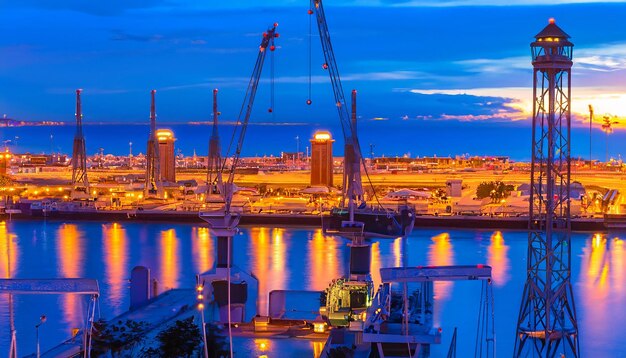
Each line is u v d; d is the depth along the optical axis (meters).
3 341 136.50
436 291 169.38
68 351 110.06
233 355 118.88
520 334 131.50
